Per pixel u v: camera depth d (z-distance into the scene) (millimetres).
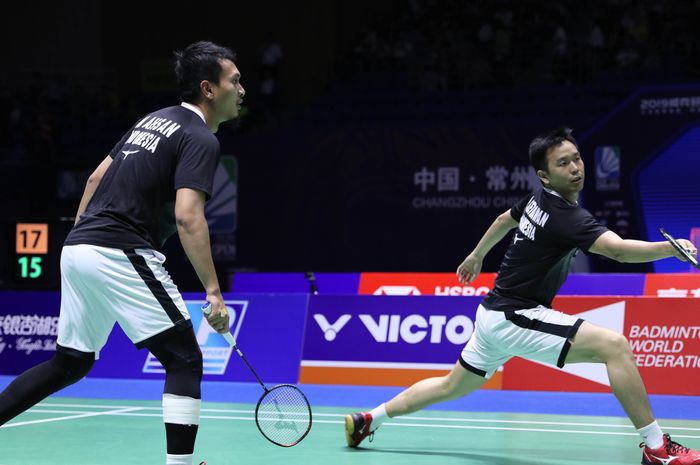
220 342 15312
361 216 29031
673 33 30219
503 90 29484
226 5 37281
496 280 8672
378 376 14539
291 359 14969
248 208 30016
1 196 31078
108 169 6883
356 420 9164
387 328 14656
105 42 38000
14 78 37750
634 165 26734
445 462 8484
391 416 9195
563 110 27984
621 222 26844
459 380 8852
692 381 13328
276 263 29703
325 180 29422
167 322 6566
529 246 8297
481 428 10539
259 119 32469
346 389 14148
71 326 6727
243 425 10773
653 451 7859
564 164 8102
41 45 37812
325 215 29375
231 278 21359
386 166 28844
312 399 13070
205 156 6613
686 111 26219
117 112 34781
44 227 16531
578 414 11664
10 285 16594
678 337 13492
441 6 35062
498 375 14055
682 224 26172
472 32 33500
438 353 14305
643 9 31703
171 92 36312
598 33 30797
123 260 6535
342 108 31328
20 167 31031
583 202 27203
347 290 20141
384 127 28938
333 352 14820
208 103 7020
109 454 8953
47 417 11438
